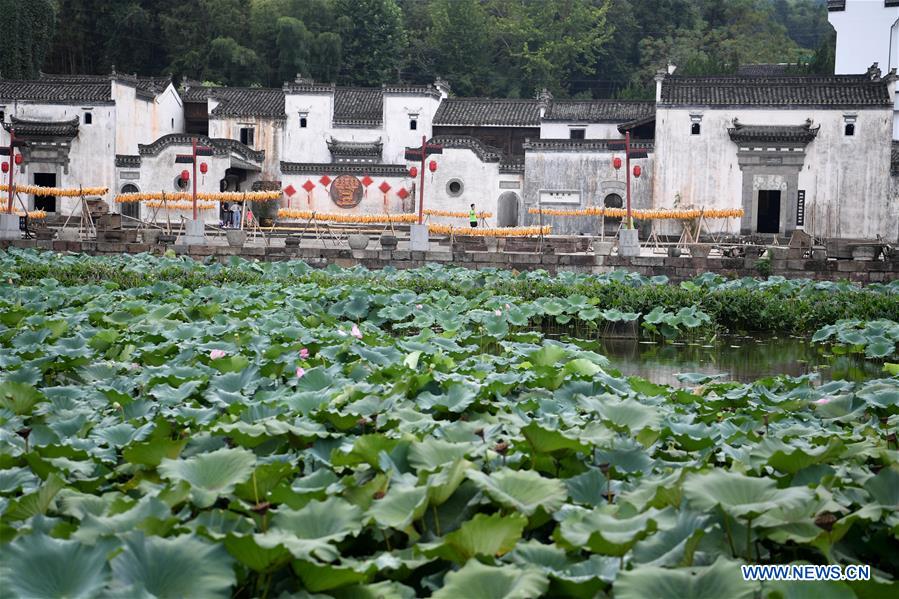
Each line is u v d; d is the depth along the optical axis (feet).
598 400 26.05
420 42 228.02
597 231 154.30
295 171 160.66
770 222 148.87
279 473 19.71
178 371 31.27
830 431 25.95
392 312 59.62
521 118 169.17
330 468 21.70
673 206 150.41
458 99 174.91
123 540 15.24
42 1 194.29
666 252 118.73
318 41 208.54
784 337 68.80
